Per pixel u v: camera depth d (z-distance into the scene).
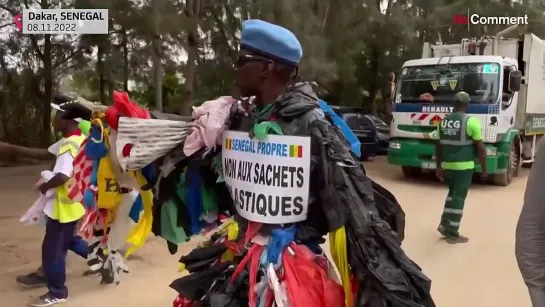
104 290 4.90
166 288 4.98
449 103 10.99
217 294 2.25
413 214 8.62
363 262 1.96
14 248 6.21
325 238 2.27
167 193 2.47
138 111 2.63
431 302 2.04
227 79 14.41
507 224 7.94
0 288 4.90
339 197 2.01
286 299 2.08
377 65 20.19
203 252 2.45
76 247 4.80
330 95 19.11
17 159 15.73
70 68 17.84
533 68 12.48
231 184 2.32
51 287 4.54
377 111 23.22
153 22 11.24
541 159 2.01
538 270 2.02
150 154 2.36
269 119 2.18
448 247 6.69
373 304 1.98
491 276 5.60
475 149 6.74
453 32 19.59
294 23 11.63
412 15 19.41
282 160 2.12
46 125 18.17
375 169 14.38
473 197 10.20
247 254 2.24
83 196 3.15
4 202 8.98
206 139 2.33
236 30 13.65
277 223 2.17
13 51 17.14
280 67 2.21
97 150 3.07
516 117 12.09
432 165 11.22
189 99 13.16
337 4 15.23
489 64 10.82
